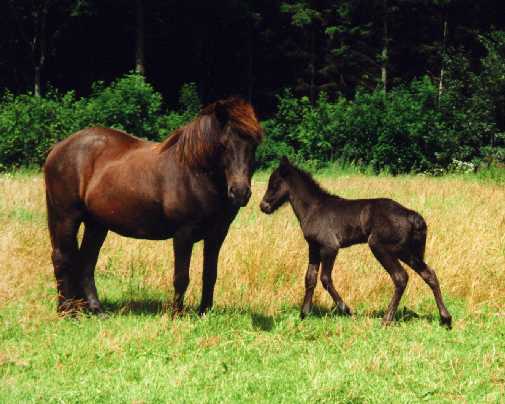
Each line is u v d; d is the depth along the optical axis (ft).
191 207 21.18
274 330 21.43
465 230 33.19
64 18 114.93
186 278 21.71
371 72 123.75
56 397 15.70
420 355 18.85
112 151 23.18
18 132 71.51
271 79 135.74
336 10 119.34
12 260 26.94
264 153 85.05
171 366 17.89
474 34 121.19
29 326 20.84
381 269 28.37
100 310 23.25
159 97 79.66
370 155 84.07
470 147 85.76
